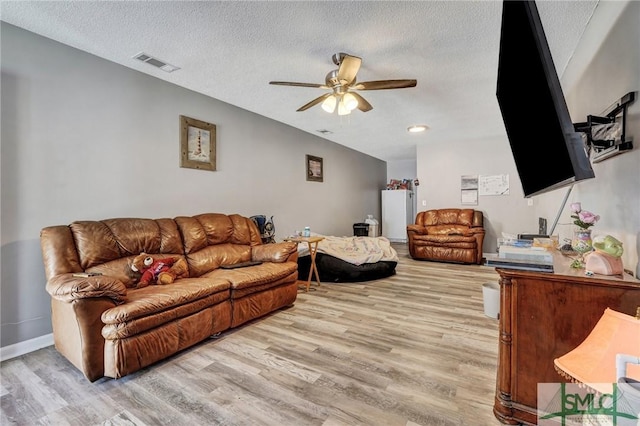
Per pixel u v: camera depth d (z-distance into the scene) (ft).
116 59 8.86
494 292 8.92
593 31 6.52
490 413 4.91
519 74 4.91
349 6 6.34
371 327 8.45
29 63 7.44
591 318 4.13
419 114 13.69
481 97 11.49
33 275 7.51
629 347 2.65
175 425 4.77
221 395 5.49
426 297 11.16
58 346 6.89
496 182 18.54
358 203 24.52
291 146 16.87
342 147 22.16
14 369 6.50
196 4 6.31
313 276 13.71
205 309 7.52
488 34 7.34
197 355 6.97
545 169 4.98
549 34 7.28
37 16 6.77
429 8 6.40
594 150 6.22
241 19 6.81
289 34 7.39
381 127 16.17
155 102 10.25
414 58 8.52
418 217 20.17
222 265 10.05
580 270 4.52
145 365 6.22
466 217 18.31
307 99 11.98
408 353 6.94
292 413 4.99
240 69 9.32
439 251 17.83
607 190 5.82
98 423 4.83
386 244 15.40
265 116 14.84
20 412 5.10
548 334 4.39
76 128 8.30
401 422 4.74
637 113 4.55
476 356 6.77
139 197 9.82
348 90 8.87
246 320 8.55
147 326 6.26
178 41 7.78
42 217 7.68
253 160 14.34
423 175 20.61
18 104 7.30
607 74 5.76
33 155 7.54
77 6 6.41
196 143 11.64
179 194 11.07
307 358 6.77
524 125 5.49
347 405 5.17
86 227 7.59
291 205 16.88
